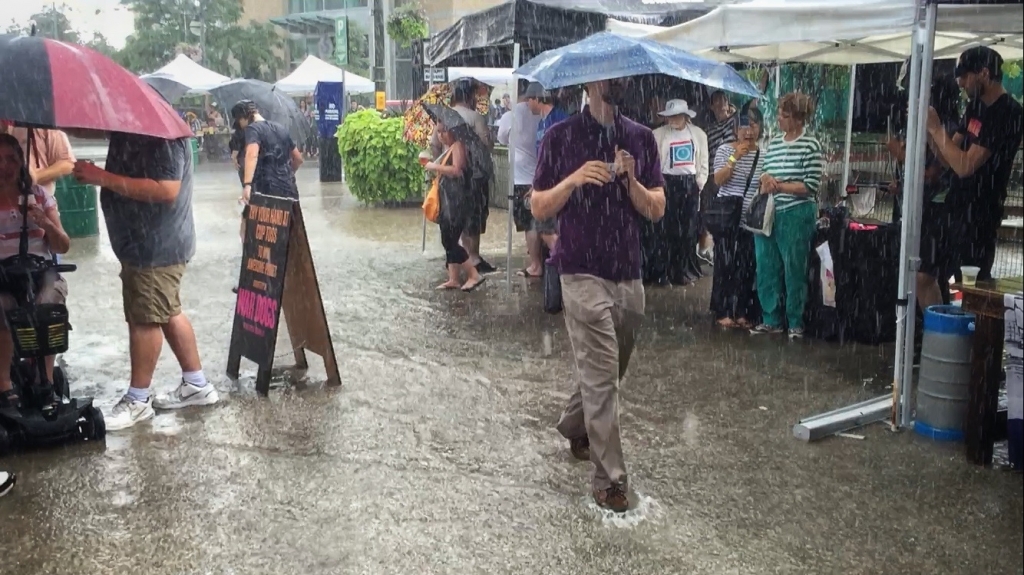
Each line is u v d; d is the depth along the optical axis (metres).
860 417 5.08
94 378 6.10
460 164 8.70
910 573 3.49
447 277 9.66
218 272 9.88
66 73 4.25
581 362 3.88
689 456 4.66
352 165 16.06
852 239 6.81
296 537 3.78
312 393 5.72
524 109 8.61
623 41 4.91
